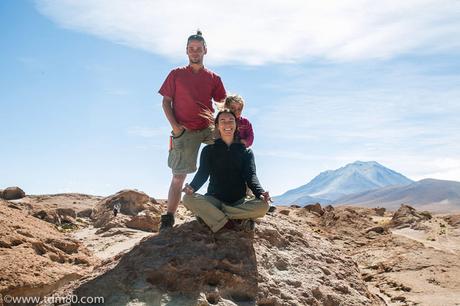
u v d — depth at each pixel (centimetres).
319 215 1845
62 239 628
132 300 363
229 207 421
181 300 367
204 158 435
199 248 408
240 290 393
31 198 2012
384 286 852
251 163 432
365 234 1518
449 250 1196
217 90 505
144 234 1187
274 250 448
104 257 867
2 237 555
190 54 487
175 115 488
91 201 2036
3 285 470
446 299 728
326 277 453
